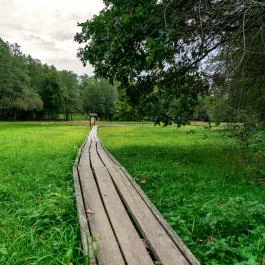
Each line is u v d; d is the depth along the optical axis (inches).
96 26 521.3
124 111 671.8
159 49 421.1
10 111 3971.5
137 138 1073.5
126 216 217.5
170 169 443.5
